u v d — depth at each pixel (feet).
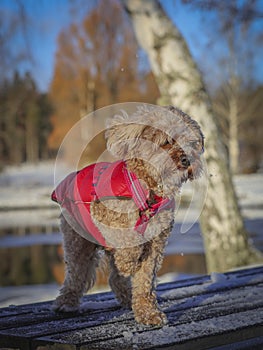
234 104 116.57
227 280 17.81
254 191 93.66
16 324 13.07
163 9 29.53
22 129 159.22
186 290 16.29
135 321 13.01
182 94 29.12
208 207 29.66
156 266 13.38
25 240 50.11
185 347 11.02
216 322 12.54
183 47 29.40
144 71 62.90
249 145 131.64
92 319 13.44
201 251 42.34
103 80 85.61
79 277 14.43
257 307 14.16
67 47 88.12
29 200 89.25
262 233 49.52
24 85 107.34
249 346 11.64
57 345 11.24
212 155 29.30
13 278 33.65
